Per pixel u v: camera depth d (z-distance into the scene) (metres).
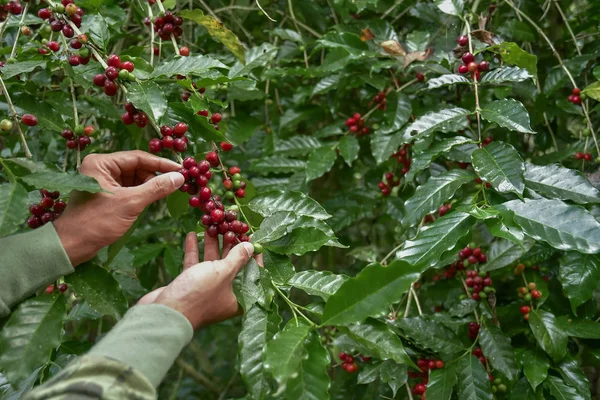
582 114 1.90
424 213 1.43
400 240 2.22
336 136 2.52
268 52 1.86
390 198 2.22
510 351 1.60
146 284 2.42
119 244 1.30
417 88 2.03
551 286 1.99
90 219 1.13
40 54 1.60
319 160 2.07
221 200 1.44
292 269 1.23
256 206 1.34
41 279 1.09
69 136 1.43
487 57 1.79
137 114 1.33
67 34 1.39
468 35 1.73
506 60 1.72
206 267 1.07
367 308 1.02
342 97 2.45
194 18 1.62
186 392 3.02
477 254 1.81
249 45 2.63
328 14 2.60
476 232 2.11
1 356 1.04
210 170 1.41
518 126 1.46
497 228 1.25
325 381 0.98
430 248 1.27
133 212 1.15
